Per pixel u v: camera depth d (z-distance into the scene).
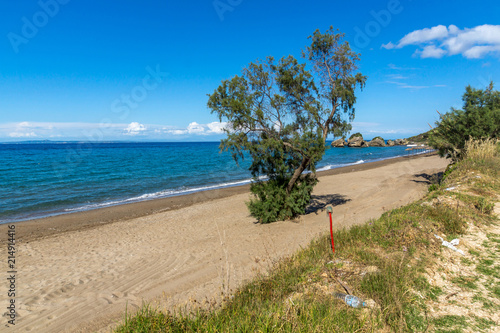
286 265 6.53
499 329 3.87
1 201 19.81
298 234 11.08
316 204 16.81
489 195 9.82
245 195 21.62
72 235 12.82
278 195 13.12
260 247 10.06
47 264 9.39
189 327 4.34
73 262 9.54
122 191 24.11
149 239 12.05
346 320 4.11
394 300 4.47
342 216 13.31
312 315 4.10
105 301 6.86
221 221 14.50
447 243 6.55
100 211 17.44
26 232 13.31
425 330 3.95
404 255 6.00
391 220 8.05
